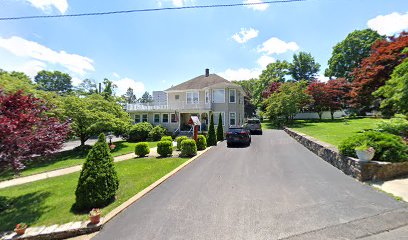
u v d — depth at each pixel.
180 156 12.05
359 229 3.68
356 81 17.06
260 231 3.80
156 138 22.95
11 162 5.39
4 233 4.59
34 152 6.08
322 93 32.00
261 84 48.91
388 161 6.30
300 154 11.05
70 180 8.84
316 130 18.11
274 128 29.58
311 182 6.39
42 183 8.88
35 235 4.36
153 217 4.63
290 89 30.05
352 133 14.56
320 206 4.68
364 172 6.25
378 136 6.87
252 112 52.50
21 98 6.46
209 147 15.10
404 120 9.98
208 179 7.25
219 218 4.38
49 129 6.67
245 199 5.31
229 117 27.33
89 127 17.33
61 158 15.58
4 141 5.35
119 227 4.31
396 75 10.23
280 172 7.71
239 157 10.99
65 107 16.77
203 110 26.55
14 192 7.73
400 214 4.12
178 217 4.54
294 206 4.75
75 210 5.39
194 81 31.33
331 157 8.66
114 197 5.91
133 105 29.44
